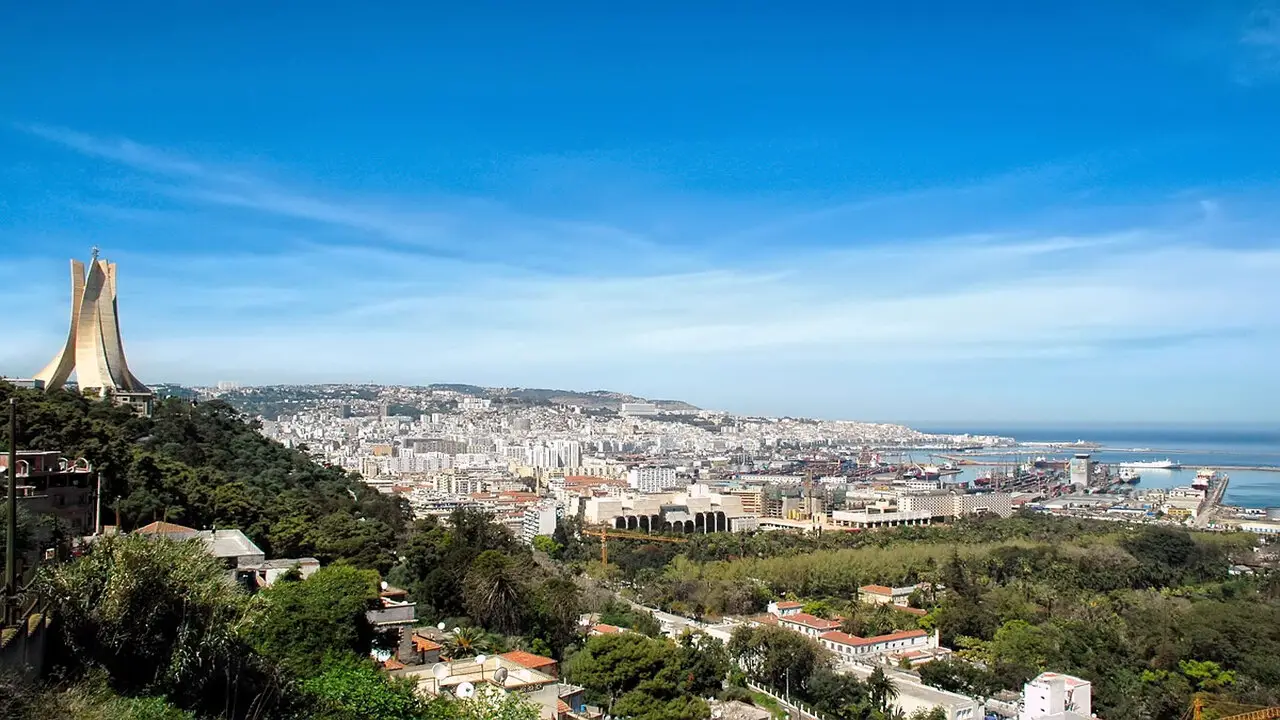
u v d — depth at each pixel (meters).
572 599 138.12
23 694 43.09
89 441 125.06
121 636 53.28
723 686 138.50
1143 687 152.50
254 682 61.03
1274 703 140.38
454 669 95.19
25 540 72.56
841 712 137.75
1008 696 148.12
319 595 86.12
